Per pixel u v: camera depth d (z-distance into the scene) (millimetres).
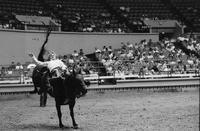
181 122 13070
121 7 41781
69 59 29453
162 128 12000
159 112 15906
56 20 36000
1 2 35562
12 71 26594
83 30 36531
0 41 29203
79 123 13398
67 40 33812
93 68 29188
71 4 40125
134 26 39312
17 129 12539
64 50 33625
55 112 16672
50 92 12664
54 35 32812
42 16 35500
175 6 43719
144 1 43500
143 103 19750
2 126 13180
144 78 28219
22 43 30766
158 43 35719
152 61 30688
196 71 29188
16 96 24828
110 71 28578
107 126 12602
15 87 25250
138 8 42344
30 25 32906
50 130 12172
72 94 12047
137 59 31078
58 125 13148
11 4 35938
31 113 16609
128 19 40188
